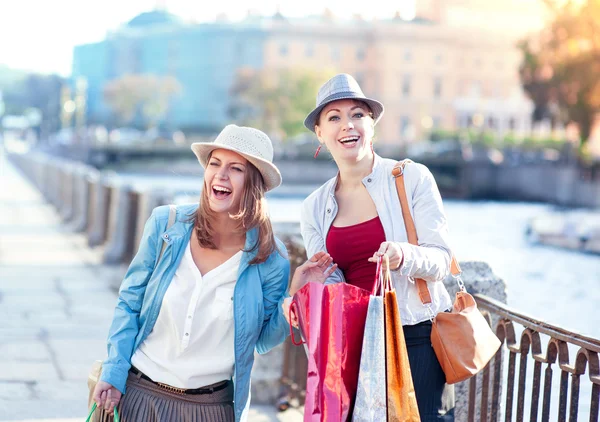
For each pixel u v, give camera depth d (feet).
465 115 307.37
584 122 126.52
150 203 33.14
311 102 269.85
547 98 126.41
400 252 8.86
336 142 9.78
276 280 9.59
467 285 12.68
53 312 26.66
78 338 23.00
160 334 9.34
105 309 27.66
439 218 9.59
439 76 320.50
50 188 82.48
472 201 164.25
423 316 9.37
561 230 74.13
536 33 128.88
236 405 9.26
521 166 162.50
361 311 8.53
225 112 352.08
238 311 9.19
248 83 278.46
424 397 9.30
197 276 9.25
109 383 9.07
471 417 12.32
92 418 9.57
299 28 326.65
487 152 174.70
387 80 317.83
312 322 8.52
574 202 140.97
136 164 214.69
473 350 9.00
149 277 9.45
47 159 94.58
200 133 338.95
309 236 10.14
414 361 9.31
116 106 345.72
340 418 8.34
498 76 325.01
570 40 120.47
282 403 16.69
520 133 264.52
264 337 9.67
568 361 9.54
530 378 17.90
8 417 15.75
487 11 338.54
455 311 9.57
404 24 328.70
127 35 423.23
